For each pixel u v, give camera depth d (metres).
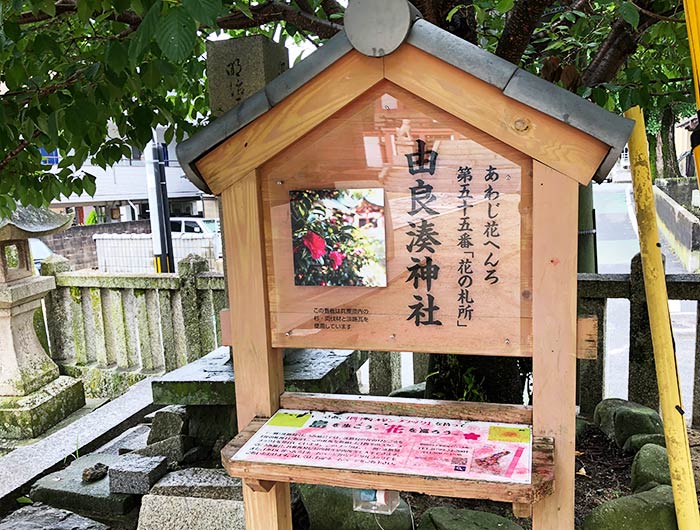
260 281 1.93
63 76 2.56
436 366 3.20
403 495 2.95
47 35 2.34
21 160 3.04
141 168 17.66
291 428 1.89
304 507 2.80
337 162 1.84
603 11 2.93
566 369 1.72
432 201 1.78
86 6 2.14
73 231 15.09
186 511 2.87
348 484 1.65
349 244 1.86
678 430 1.99
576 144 1.62
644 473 2.72
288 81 1.77
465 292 1.79
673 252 14.29
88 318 6.12
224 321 2.03
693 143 1.83
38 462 3.62
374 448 1.74
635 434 3.21
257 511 2.03
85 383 6.14
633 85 3.01
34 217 5.40
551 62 2.48
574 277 1.68
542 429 1.77
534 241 1.69
